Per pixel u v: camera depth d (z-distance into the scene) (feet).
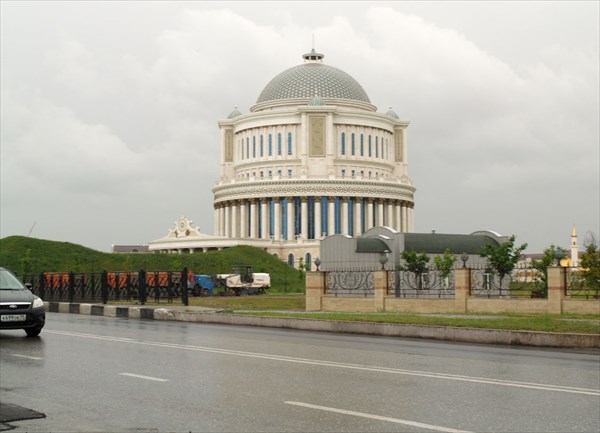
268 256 405.18
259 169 481.87
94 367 56.03
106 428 35.32
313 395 43.29
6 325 79.20
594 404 40.50
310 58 522.88
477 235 225.35
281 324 105.60
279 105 490.08
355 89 506.89
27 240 346.33
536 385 47.06
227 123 510.99
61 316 130.93
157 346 71.77
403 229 485.97
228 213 480.23
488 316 110.11
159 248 453.99
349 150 477.36
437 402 41.04
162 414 38.27
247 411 38.68
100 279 177.78
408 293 173.27
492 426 34.99
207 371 53.47
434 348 73.46
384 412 38.27
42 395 44.11
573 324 85.71
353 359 61.31
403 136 513.86
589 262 119.55
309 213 456.04
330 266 216.95
